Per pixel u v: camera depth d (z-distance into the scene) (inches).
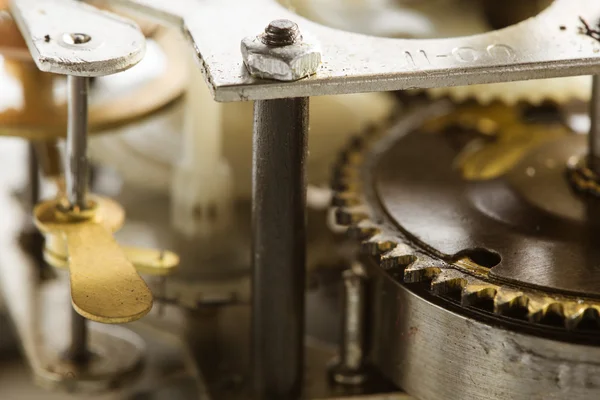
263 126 4.5
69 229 4.8
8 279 5.7
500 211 4.9
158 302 5.2
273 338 4.7
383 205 5.0
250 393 4.9
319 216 5.9
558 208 4.9
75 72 4.4
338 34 4.6
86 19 4.7
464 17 5.7
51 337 5.4
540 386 4.4
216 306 5.2
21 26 4.7
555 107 5.7
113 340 5.4
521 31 4.7
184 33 4.7
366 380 4.9
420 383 4.6
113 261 4.6
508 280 4.5
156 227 5.8
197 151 5.6
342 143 6.1
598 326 4.4
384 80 4.3
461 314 4.5
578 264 4.6
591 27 4.7
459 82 4.4
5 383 6.4
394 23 5.7
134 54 4.5
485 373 4.5
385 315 4.7
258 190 4.6
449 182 5.1
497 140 5.5
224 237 5.7
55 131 5.2
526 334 4.4
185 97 5.7
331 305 5.7
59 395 6.3
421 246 4.7
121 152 6.1
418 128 5.6
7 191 6.3
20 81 5.3
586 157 5.0
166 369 6.0
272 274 4.6
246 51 4.3
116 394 6.0
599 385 4.4
